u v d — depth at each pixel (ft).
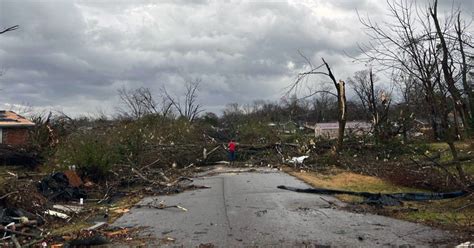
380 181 57.88
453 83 38.32
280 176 66.23
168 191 53.67
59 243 30.50
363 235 30.42
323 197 46.75
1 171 70.18
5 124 104.32
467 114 52.11
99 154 61.52
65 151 63.10
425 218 35.32
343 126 84.94
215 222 35.50
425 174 52.85
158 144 83.82
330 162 77.51
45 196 47.16
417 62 38.75
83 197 51.49
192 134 99.40
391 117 88.58
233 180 62.49
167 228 34.09
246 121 122.62
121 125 87.30
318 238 29.84
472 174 53.01
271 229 32.63
